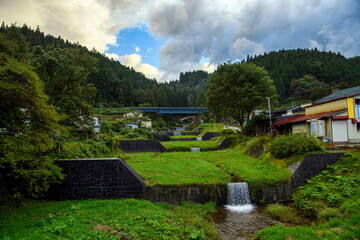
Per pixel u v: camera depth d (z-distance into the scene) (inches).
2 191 423.2
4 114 361.7
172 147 1206.3
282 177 569.6
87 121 836.6
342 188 481.1
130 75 5354.3
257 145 934.4
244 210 504.1
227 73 1264.8
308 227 371.2
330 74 3134.8
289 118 1154.0
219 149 1240.2
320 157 586.2
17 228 320.2
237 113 1390.3
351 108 764.0
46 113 362.0
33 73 343.9
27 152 377.4
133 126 1855.3
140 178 528.1
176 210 460.4
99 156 737.0
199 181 543.2
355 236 319.0
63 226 327.0
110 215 386.3
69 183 483.8
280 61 4384.8
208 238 363.6
